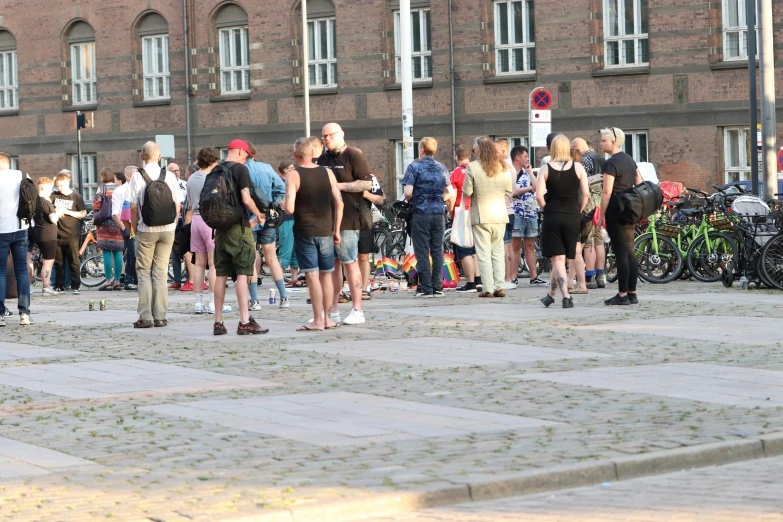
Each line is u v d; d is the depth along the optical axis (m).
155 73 61.91
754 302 24.58
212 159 25.28
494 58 52.56
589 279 28.59
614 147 24.33
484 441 11.96
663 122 48.53
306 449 11.78
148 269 23.00
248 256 21.17
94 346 20.38
